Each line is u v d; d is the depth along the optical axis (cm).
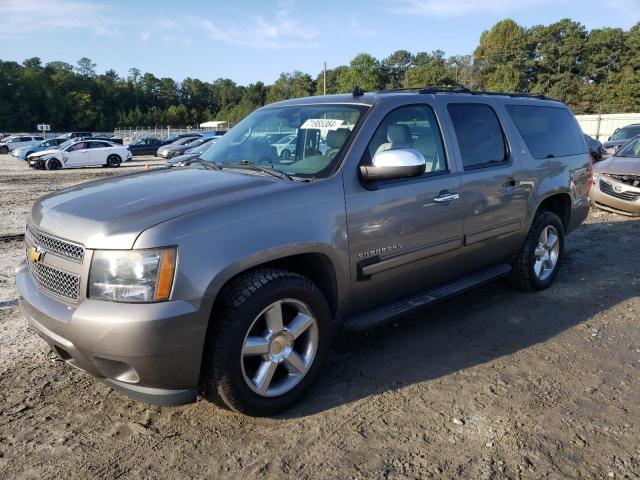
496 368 369
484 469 262
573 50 7850
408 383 348
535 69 8269
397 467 264
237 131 431
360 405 321
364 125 355
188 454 276
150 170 397
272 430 296
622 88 7031
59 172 2367
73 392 338
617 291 529
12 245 760
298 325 309
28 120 10650
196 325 266
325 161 343
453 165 409
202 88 15312
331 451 277
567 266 619
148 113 12925
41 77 11300
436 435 290
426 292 411
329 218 321
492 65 8688
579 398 329
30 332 433
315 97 425
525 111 506
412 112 393
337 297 336
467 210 414
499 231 454
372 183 346
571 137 564
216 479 257
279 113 415
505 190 453
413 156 326
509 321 453
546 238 522
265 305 288
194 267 265
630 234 780
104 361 267
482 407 318
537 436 289
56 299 283
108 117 12238
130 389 276
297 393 314
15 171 2456
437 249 393
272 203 300
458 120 427
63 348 276
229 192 302
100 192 321
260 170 346
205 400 327
